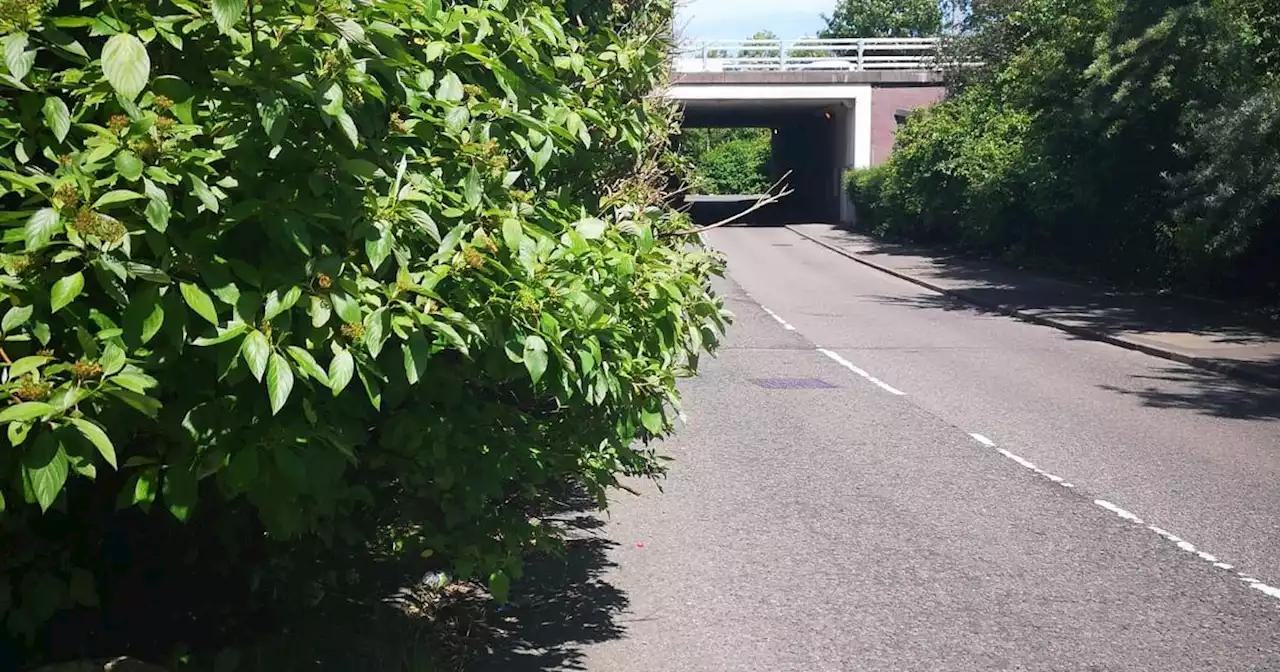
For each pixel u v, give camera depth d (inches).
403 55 155.1
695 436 422.9
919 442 415.2
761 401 496.4
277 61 137.6
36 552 154.3
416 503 187.9
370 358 141.6
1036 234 1179.3
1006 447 407.8
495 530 190.7
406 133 161.9
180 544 182.1
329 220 144.6
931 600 250.5
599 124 202.2
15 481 123.0
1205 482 358.6
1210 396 521.7
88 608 179.5
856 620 238.1
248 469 135.5
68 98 145.3
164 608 190.1
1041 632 231.9
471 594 243.3
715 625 233.9
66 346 129.1
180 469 135.4
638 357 183.0
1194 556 283.4
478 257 148.8
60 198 119.2
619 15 280.8
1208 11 774.5
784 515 318.7
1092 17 922.1
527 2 205.3
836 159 1940.2
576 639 224.5
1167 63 804.6
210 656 183.8
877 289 1029.8
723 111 2011.6
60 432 116.6
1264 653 221.9
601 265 173.6
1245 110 690.8
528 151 180.9
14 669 168.4
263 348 127.2
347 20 139.6
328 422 147.8
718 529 304.3
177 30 143.6
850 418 460.1
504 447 182.1
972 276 1093.1
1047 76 953.5
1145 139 892.6
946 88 1582.2
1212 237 727.7
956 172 1311.5
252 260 146.0
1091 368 603.2
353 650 197.8
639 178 259.6
